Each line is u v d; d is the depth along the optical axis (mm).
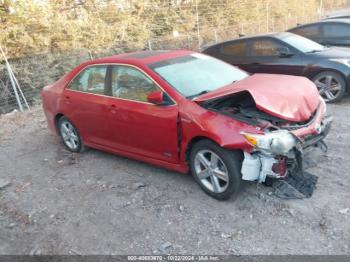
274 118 3963
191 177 4934
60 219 4359
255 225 3812
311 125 4094
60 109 6078
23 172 5797
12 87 10039
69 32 11172
